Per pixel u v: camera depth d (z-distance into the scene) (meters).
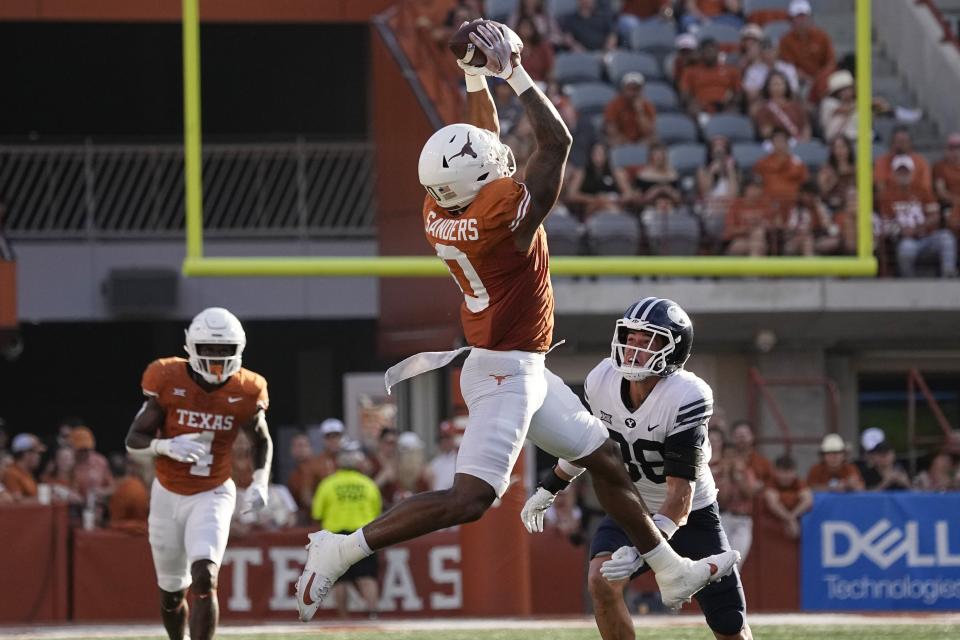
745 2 45.12
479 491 13.31
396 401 40.56
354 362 49.81
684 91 41.59
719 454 29.66
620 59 42.44
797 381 37.44
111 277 43.47
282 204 47.81
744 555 29.19
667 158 38.19
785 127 40.72
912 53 45.09
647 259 31.06
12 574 28.50
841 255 37.94
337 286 44.81
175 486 19.12
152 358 50.12
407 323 39.44
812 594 29.42
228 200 47.91
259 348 49.66
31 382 49.72
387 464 31.39
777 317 38.31
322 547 13.45
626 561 13.88
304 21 44.31
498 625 26.78
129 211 44.66
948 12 48.59
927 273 38.44
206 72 50.50
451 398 34.22
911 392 37.97
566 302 37.12
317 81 50.34
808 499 29.53
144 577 28.83
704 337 39.97
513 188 13.07
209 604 18.64
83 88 50.56
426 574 29.25
